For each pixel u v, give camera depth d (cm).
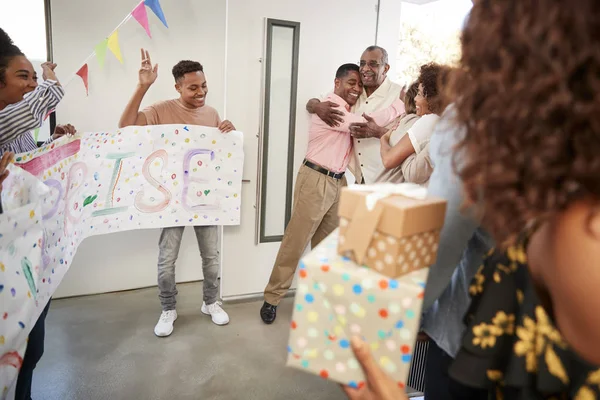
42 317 163
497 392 65
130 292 306
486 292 65
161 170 244
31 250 121
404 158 186
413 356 136
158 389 206
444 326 85
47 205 162
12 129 149
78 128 268
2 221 106
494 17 41
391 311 67
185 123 254
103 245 295
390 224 66
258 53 266
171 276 255
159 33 278
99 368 220
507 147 40
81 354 231
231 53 260
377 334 69
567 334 48
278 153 284
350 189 75
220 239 325
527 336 57
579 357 50
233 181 263
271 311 272
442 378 94
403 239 66
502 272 63
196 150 251
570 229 43
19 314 114
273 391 209
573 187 39
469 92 44
